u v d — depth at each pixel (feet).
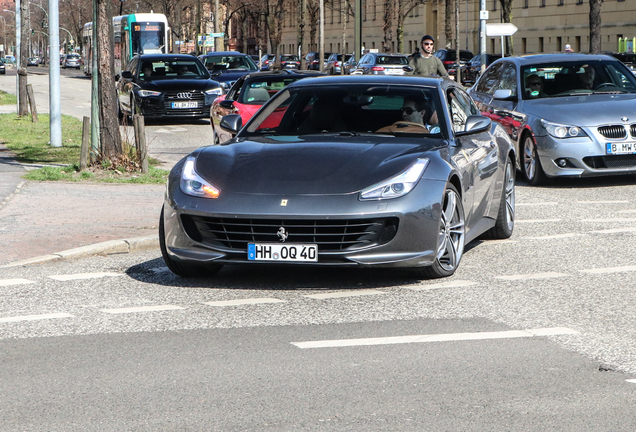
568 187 55.36
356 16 102.63
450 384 19.76
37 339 23.95
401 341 23.26
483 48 134.41
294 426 17.24
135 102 109.81
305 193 28.25
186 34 394.32
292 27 449.48
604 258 34.42
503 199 37.86
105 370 21.03
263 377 20.36
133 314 26.61
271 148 30.94
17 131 97.35
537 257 34.83
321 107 34.12
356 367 21.07
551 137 54.13
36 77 293.02
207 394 19.21
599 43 167.63
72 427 17.35
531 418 17.61
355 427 17.16
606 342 23.15
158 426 17.34
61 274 32.68
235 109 66.54
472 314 26.16
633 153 53.42
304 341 23.38
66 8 512.63
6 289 30.30
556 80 58.65
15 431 17.19
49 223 41.55
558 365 21.13
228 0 326.03
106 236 38.40
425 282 30.42
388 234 28.37
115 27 214.07
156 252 36.94
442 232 30.37
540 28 271.49
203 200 28.99
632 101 55.47
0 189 51.96
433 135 32.60
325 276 31.60
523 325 24.91
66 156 72.54
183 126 110.22
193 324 25.31
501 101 59.82
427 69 78.02
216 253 29.09
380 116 33.45
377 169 29.01
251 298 28.53
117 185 54.60
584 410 18.07
